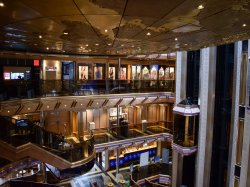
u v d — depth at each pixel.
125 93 18.31
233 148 12.05
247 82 10.02
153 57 19.73
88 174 18.86
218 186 13.61
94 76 20.09
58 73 19.22
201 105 13.85
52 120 18.78
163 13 3.95
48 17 4.30
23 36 6.76
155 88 20.38
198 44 8.06
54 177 14.30
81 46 9.30
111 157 20.39
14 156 8.87
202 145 13.88
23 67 17.20
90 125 19.23
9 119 10.56
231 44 12.48
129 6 3.55
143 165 19.75
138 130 21.14
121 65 21.53
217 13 3.94
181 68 15.35
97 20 4.50
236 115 11.82
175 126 15.05
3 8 3.76
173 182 15.88
